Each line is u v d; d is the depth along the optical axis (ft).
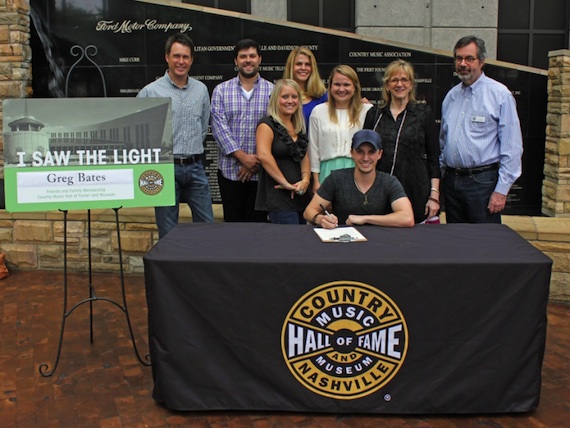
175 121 17.43
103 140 13.47
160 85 17.47
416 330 11.76
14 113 13.19
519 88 22.74
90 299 14.25
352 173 14.52
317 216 14.34
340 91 16.52
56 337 15.94
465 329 11.75
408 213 14.01
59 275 20.77
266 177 16.98
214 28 22.33
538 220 19.27
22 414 12.31
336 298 11.69
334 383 11.99
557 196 21.84
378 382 11.97
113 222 20.65
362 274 11.59
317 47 22.41
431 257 11.78
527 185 23.20
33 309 17.84
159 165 13.67
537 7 32.35
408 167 15.99
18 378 13.75
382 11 31.01
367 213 14.39
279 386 12.01
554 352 15.16
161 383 12.10
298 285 11.65
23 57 22.27
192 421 12.05
